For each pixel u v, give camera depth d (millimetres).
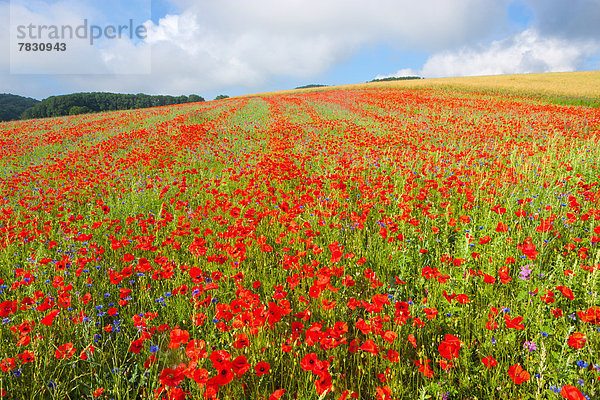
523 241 3936
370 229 4898
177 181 7371
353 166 8242
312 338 2154
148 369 2383
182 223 5004
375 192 5996
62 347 2348
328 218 4973
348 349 2557
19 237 4559
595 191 5574
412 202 5605
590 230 3951
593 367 2170
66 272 3600
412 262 3842
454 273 3539
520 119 16266
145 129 17953
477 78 53625
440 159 8281
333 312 3035
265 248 3859
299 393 2246
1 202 6781
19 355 2342
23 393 2293
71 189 7426
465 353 2486
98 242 4785
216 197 6156
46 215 6125
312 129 15820
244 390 2297
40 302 2973
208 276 3834
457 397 2295
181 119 20344
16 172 10289
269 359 2574
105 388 2340
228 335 2742
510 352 2561
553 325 2744
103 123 21828
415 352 2658
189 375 1915
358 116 20109
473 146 10391
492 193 5551
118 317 3184
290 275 3660
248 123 19250
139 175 8664
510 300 3090
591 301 2732
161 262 3471
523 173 6754
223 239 4543
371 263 3951
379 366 2520
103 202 6531
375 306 2449
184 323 2898
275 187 7180
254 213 4547
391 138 12102
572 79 44781
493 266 3518
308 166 9344
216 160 10680
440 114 19141
